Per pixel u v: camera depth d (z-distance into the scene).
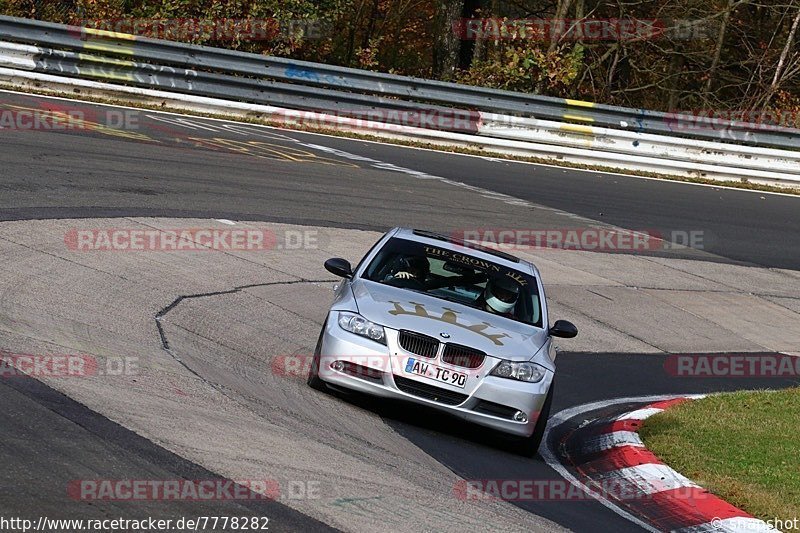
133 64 79.69
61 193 48.91
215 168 62.50
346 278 33.34
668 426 35.25
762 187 95.00
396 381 28.91
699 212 79.62
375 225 58.56
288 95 84.69
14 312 31.55
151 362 29.62
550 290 55.34
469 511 22.73
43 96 74.00
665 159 93.56
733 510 26.45
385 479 23.64
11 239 40.09
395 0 139.62
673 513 26.72
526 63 104.12
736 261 69.38
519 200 72.19
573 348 47.31
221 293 41.50
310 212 58.03
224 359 32.94
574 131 90.94
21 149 55.44
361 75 86.62
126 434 22.42
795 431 36.97
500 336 30.27
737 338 55.28
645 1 126.94
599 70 135.00
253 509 19.70
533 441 29.89
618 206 76.44
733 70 146.50
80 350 29.12
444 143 87.19
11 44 76.00
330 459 24.16
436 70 113.94
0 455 19.55
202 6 96.44
